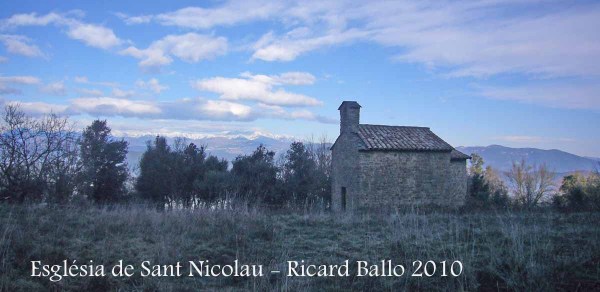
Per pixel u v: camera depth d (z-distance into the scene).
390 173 25.56
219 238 10.55
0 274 7.26
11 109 24.44
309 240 10.77
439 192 26.67
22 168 22.66
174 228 11.48
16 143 22.75
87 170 28.81
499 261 7.63
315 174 36.28
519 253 7.79
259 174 32.62
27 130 23.38
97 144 35.31
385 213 16.86
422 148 26.14
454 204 26.86
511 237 9.20
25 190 22.17
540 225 12.01
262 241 10.69
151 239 10.19
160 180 37.16
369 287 7.16
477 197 28.73
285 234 11.59
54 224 11.37
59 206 15.51
